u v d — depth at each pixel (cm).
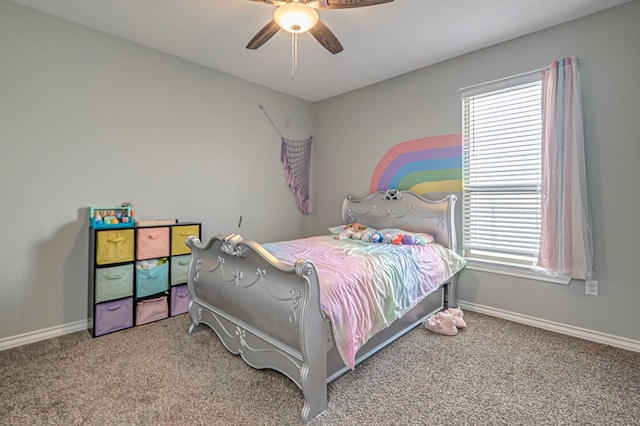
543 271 256
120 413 153
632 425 148
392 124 363
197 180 329
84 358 207
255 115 381
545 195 248
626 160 222
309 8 180
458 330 256
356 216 388
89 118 257
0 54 218
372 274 204
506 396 169
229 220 359
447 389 175
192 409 156
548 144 245
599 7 226
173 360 204
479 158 299
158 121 298
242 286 192
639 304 218
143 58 286
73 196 251
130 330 252
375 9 228
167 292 280
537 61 260
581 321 241
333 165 430
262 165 392
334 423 148
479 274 297
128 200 280
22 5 226
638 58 217
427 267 262
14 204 226
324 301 162
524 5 223
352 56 306
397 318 216
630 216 221
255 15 238
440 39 272
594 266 235
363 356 197
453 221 304
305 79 367
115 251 248
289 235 428
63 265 247
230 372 190
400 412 156
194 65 322
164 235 276
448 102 315
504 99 282
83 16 240
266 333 177
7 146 222
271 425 146
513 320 276
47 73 237
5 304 223
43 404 159
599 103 232
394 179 362
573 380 184
